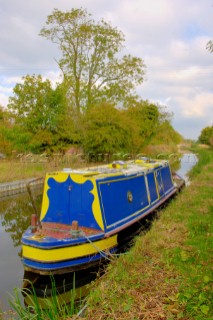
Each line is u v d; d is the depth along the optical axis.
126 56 33.03
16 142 26.47
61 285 7.67
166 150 40.84
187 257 6.53
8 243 11.07
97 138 27.33
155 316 4.62
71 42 32.16
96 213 8.80
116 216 9.41
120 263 6.77
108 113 28.09
